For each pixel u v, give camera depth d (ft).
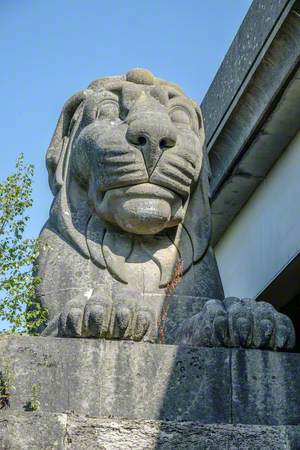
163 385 20.66
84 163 24.95
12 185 24.39
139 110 24.58
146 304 21.34
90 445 19.85
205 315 21.54
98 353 20.72
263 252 34.88
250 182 35.94
